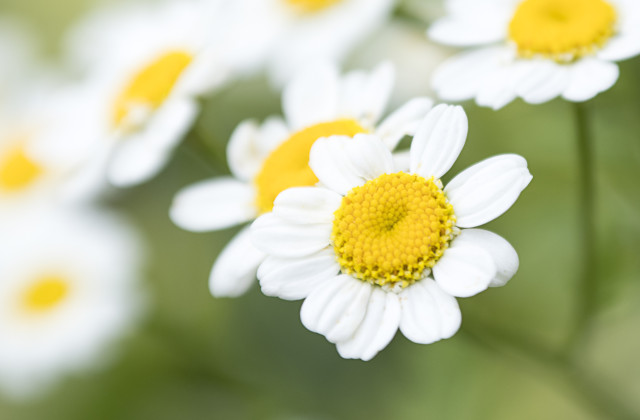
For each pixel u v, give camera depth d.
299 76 0.11
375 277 0.10
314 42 0.15
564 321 0.15
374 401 0.16
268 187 0.11
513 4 0.11
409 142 0.12
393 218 0.10
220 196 0.11
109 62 0.14
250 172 0.11
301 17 0.15
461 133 0.10
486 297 0.14
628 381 0.15
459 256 0.10
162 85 0.13
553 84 0.11
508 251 0.10
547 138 0.14
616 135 0.14
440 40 0.11
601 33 0.11
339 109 0.11
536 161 0.15
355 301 0.10
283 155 0.11
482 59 0.11
